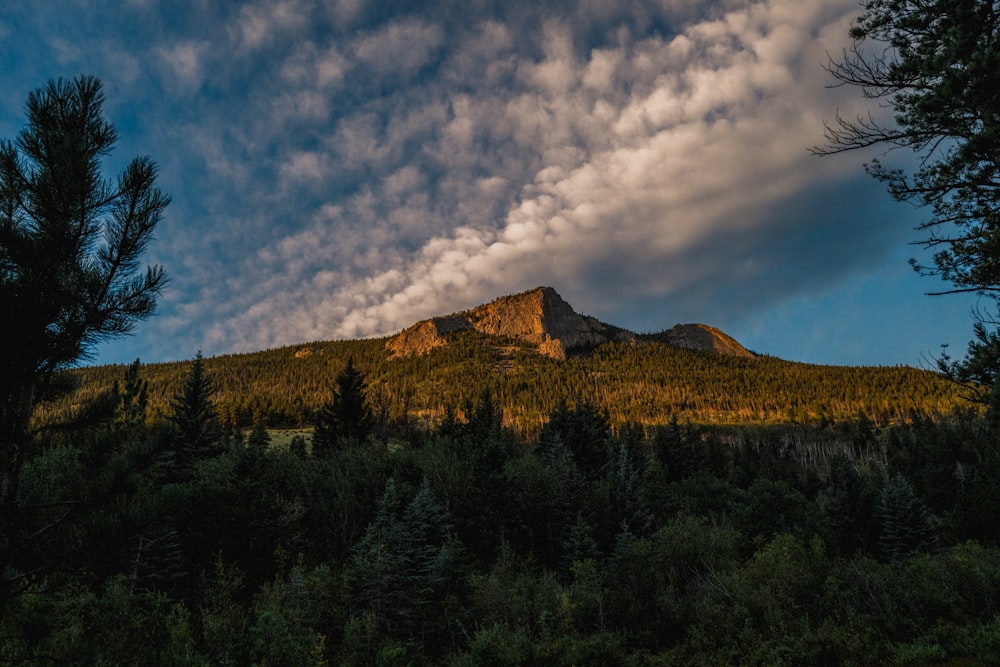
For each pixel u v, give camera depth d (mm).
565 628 22281
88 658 6234
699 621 19594
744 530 42188
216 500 29312
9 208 6105
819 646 13461
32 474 5980
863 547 40312
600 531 42844
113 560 5902
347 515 42219
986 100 8625
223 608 16797
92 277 6129
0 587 5414
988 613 14109
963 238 10133
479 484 45969
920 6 9836
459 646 25766
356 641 22422
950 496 58812
